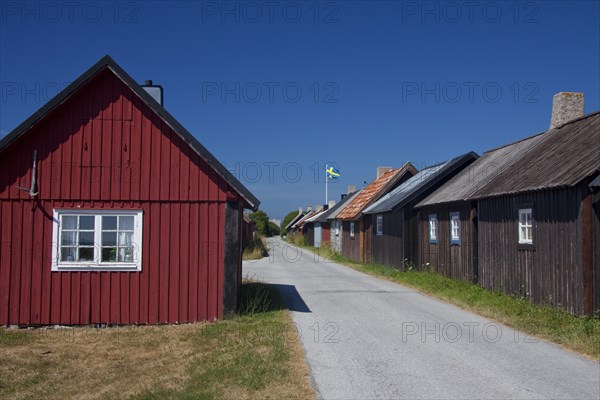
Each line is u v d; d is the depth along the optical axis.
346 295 16.55
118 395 7.50
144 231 12.10
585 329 10.44
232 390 7.27
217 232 12.27
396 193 28.11
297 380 7.63
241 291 16.17
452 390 7.23
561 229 12.23
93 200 12.02
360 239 31.92
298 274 24.12
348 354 9.14
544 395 7.02
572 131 15.52
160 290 12.09
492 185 16.30
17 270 11.87
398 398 6.93
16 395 7.62
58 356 9.58
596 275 11.31
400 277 21.58
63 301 11.89
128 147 12.12
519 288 14.30
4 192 11.87
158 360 9.23
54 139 12.00
